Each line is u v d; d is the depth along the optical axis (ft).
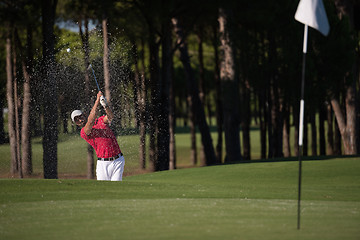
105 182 87.45
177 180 144.25
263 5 241.96
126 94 268.62
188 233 46.78
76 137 325.83
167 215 57.31
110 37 229.25
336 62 254.47
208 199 73.26
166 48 234.58
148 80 284.20
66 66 232.53
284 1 256.11
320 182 135.03
